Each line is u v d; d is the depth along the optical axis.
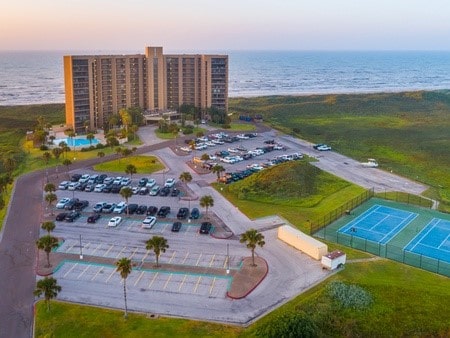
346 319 61.75
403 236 94.06
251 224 96.06
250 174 132.12
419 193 121.88
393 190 123.50
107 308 64.50
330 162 152.12
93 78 197.12
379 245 89.12
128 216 99.12
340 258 77.31
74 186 117.56
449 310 64.31
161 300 66.69
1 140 186.00
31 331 59.78
